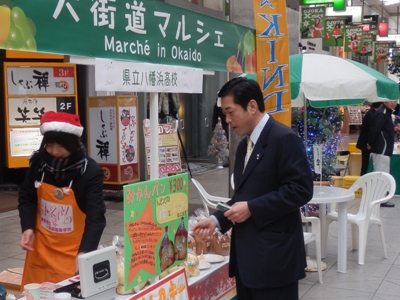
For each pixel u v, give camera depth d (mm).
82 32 2402
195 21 3311
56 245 3121
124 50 2664
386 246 6496
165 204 2789
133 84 2729
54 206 3088
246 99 2658
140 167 10156
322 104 6777
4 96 9008
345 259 5461
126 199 2482
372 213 6004
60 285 2709
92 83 9883
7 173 9688
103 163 9102
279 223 2660
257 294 2676
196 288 3215
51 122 2928
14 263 5719
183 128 13734
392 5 35188
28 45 2150
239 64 4027
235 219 2602
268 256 2619
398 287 5035
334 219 5887
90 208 3041
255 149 2678
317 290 4965
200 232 2854
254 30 4348
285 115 4625
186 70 3203
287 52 4594
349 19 17812
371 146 8969
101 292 2527
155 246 2717
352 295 4824
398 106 13781
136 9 2734
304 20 12570
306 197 2586
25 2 2129
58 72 9117
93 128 9094
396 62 20047
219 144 13344
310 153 7305
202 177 12047
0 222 7508
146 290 2516
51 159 3033
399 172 9852
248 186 2695
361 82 5652
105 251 2553
